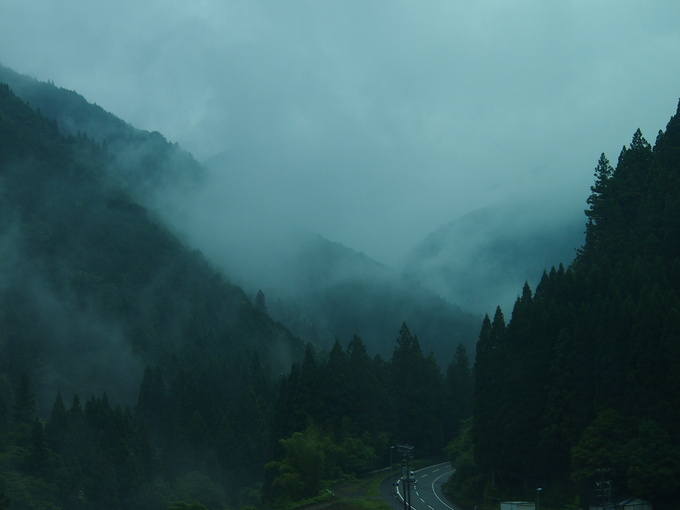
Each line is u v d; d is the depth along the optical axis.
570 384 51.44
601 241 65.31
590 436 47.09
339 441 75.31
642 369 46.31
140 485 82.81
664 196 62.09
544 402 53.50
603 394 48.75
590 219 73.00
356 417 79.56
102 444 84.44
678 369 44.41
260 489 88.62
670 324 45.34
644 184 66.81
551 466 53.28
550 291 60.06
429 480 72.00
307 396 78.50
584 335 51.72
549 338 54.72
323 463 66.25
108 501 78.81
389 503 58.31
